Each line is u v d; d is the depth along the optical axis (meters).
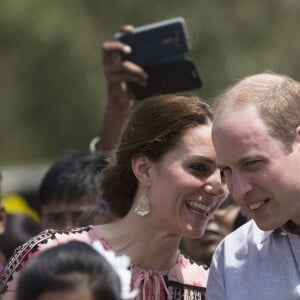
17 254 15.98
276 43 55.12
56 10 56.78
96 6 57.25
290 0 56.59
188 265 16.72
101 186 16.80
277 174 14.19
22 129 59.19
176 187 15.88
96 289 11.94
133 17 56.94
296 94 14.48
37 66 57.97
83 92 57.16
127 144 16.23
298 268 14.99
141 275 16.14
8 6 56.91
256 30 55.59
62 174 20.48
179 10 56.00
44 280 11.91
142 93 21.14
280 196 14.25
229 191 14.92
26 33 57.25
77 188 20.38
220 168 14.72
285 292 14.96
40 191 20.70
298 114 14.37
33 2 57.06
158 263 16.34
